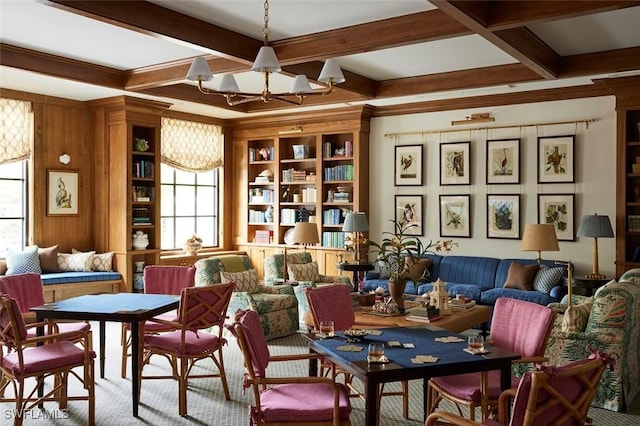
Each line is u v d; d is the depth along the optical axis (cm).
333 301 427
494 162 782
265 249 976
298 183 944
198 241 928
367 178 887
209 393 473
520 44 512
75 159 819
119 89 690
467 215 803
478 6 421
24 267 728
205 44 496
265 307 647
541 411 221
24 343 378
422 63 642
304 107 866
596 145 712
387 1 445
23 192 775
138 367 434
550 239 641
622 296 439
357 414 429
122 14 432
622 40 551
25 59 583
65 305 448
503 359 301
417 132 844
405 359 296
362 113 859
